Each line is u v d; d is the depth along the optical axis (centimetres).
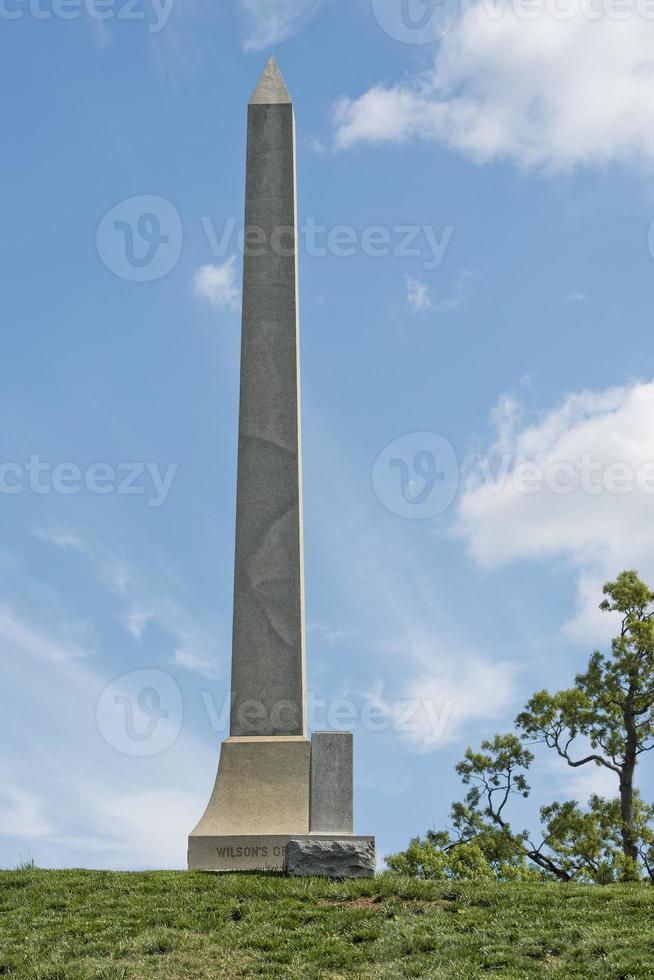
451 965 1333
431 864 3009
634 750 3306
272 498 2214
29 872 1783
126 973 1332
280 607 2155
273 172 2375
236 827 1958
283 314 2302
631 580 3416
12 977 1309
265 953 1388
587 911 1533
